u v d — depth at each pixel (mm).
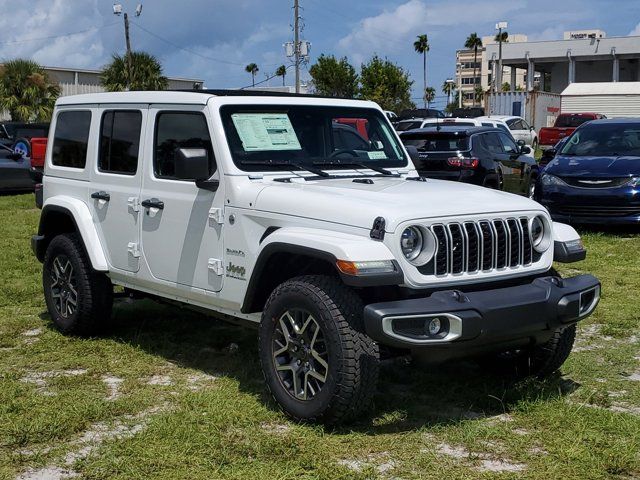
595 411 4773
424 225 4359
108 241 6102
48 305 6688
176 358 5969
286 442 4254
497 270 4664
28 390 5199
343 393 4270
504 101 41125
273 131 5359
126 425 4641
